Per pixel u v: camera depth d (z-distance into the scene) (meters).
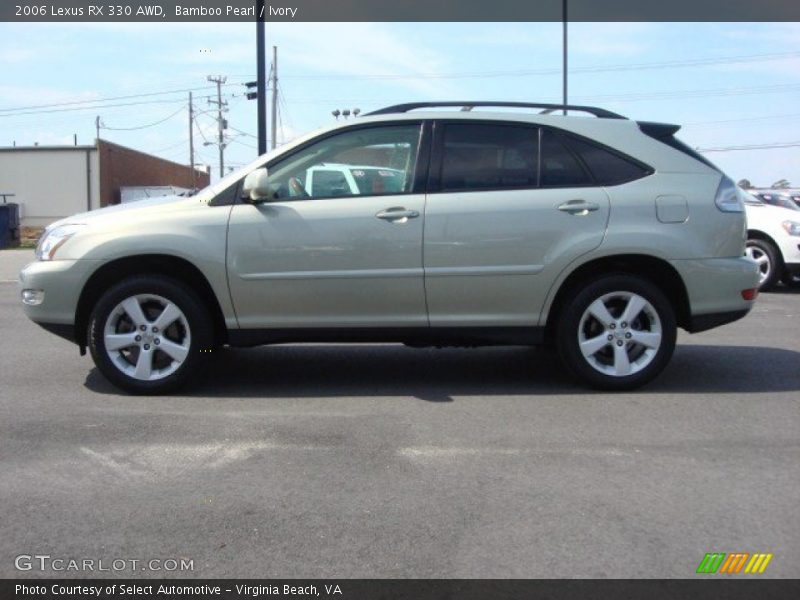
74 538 3.42
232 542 3.38
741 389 5.79
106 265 5.45
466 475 4.11
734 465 4.25
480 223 5.36
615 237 5.38
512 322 5.50
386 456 4.38
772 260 11.55
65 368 6.52
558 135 5.54
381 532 3.47
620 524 3.54
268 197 5.42
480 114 5.56
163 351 5.56
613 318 5.56
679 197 5.46
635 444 4.58
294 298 5.41
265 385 5.96
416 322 5.49
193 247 5.35
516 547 3.33
